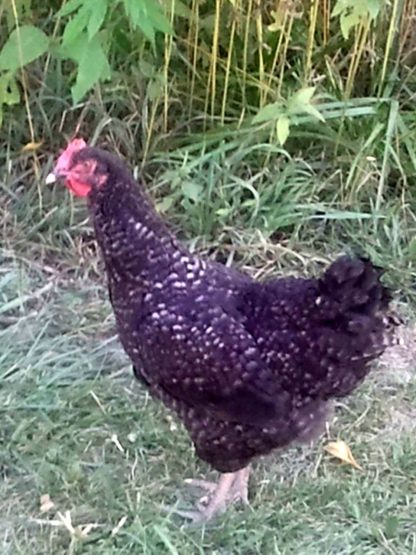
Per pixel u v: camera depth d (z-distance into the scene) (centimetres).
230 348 150
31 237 205
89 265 202
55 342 187
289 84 214
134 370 162
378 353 148
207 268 157
